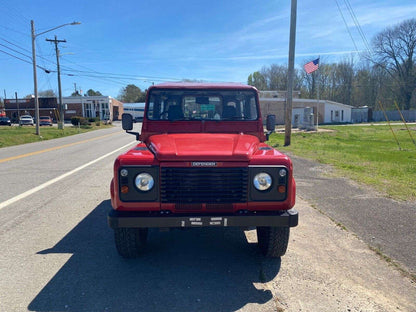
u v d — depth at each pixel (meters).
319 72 73.50
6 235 5.21
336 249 4.66
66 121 70.12
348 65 72.44
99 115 73.25
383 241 4.89
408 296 3.49
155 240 5.08
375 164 11.54
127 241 4.12
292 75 17.95
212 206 3.63
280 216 3.65
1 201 7.21
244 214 3.64
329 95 74.50
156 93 5.05
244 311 3.21
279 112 49.34
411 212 6.18
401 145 19.52
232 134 4.79
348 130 33.00
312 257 4.42
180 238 5.16
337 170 10.45
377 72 68.38
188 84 5.14
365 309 3.26
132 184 3.61
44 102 72.06
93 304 3.31
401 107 63.94
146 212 3.67
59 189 8.34
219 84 5.19
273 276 3.91
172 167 3.60
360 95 72.00
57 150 17.81
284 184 3.69
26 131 31.92
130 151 3.98
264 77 79.81
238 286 3.68
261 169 3.66
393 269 4.07
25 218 6.06
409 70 61.66
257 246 4.84
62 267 4.12
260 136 5.05
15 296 3.46
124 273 3.97
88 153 16.23
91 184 8.91
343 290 3.60
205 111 5.07
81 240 5.02
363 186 8.26
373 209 6.39
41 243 4.89
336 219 5.88
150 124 5.01
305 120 34.53
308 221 5.80
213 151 3.74
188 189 3.63
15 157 14.75
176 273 3.98
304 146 18.08
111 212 3.68
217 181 3.64
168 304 3.32
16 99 65.25
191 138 4.38
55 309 3.23
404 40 60.84
